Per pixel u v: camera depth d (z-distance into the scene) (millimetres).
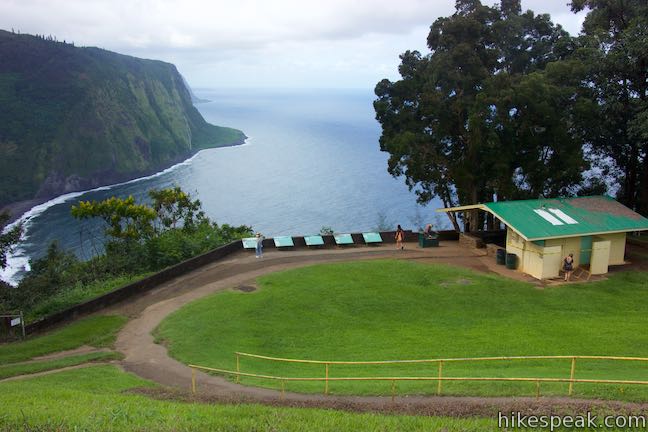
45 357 21672
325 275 29547
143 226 48312
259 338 22203
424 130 42938
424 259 33312
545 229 29844
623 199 43062
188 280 30094
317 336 22344
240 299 26312
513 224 30281
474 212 41156
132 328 24297
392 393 15227
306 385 17344
